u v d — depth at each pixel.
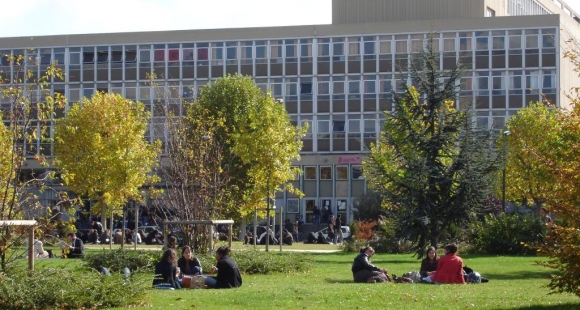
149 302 16.69
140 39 78.81
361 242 43.41
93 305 15.78
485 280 23.72
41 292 15.24
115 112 51.62
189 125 43.09
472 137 34.47
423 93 35.19
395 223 35.41
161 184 46.91
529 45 72.94
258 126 43.97
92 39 79.31
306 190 76.75
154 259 25.83
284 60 77.06
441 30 74.25
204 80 77.88
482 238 41.66
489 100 73.31
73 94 79.44
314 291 19.33
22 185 19.39
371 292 19.17
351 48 76.12
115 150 48.56
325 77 76.44
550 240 15.59
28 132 22.55
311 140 76.62
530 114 54.56
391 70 75.12
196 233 30.19
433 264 24.70
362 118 75.81
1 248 16.83
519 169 51.47
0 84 22.09
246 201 43.56
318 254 40.78
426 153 34.75
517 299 17.98
